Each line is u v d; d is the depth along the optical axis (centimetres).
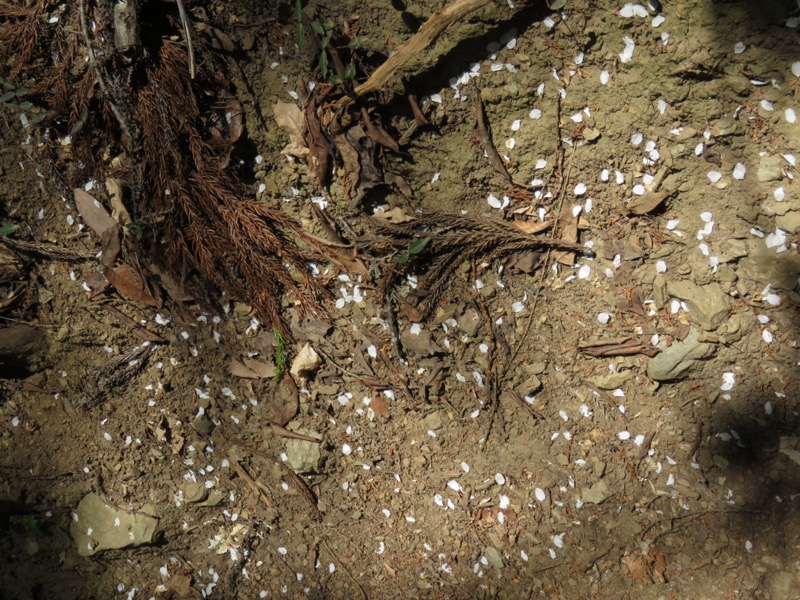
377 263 80
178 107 74
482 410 82
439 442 82
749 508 74
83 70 75
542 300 80
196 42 75
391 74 72
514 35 73
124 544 82
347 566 82
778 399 74
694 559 75
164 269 80
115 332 82
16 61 75
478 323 80
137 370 83
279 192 80
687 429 77
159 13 74
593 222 77
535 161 77
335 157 77
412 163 79
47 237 81
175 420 83
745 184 72
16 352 80
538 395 81
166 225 77
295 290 80
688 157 73
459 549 81
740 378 75
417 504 82
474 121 76
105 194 79
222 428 83
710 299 73
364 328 82
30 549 83
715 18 67
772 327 73
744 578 73
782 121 70
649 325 76
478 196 79
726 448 76
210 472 84
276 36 75
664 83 71
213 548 84
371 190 79
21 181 79
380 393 83
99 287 81
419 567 81
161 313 82
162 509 83
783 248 71
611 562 76
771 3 66
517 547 79
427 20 71
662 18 69
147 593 83
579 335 79
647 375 77
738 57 68
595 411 79
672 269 76
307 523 83
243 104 77
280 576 83
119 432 83
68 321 81
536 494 80
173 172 76
